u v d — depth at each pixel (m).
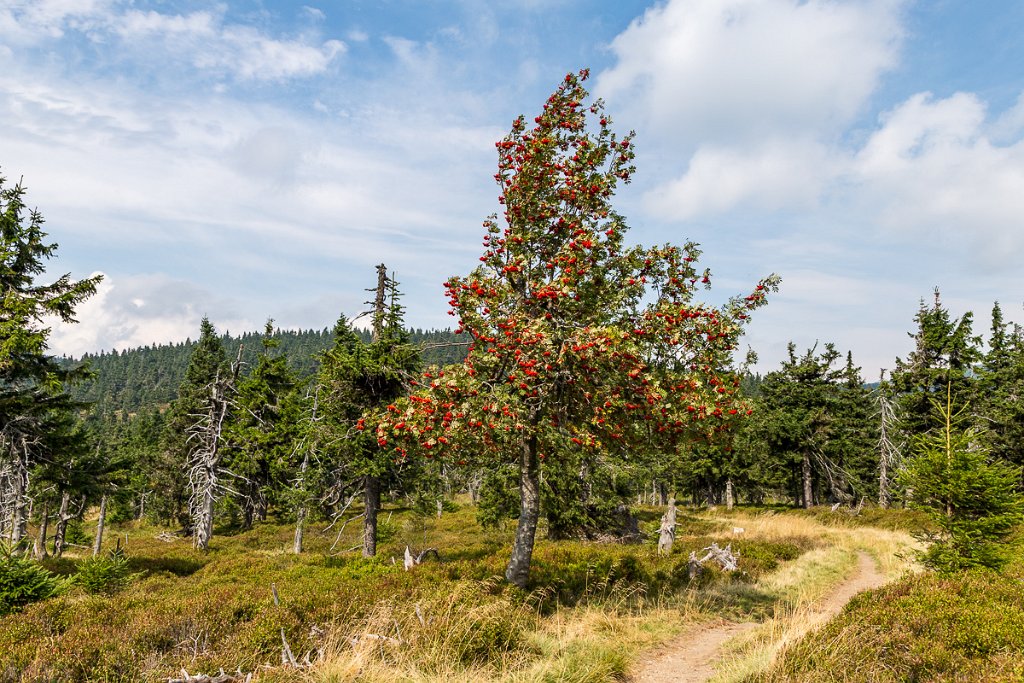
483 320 10.37
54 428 18.19
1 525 15.77
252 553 24.69
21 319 16.11
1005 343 29.44
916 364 30.30
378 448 18.20
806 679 6.31
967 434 13.20
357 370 17.98
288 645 7.61
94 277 17.55
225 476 29.22
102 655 7.42
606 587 12.83
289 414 32.94
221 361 39.97
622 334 8.76
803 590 14.20
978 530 12.02
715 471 42.16
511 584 11.00
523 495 11.58
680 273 10.66
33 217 17.19
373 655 7.48
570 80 11.32
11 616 9.30
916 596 8.47
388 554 19.80
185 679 6.72
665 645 9.66
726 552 16.67
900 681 5.99
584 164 11.19
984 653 6.23
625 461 16.05
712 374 9.73
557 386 9.97
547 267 11.20
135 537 37.84
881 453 36.03
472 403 9.49
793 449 38.38
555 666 7.75
